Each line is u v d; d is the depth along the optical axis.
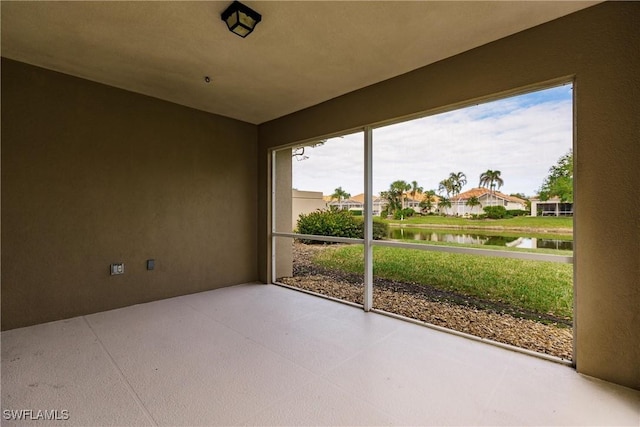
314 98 3.55
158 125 3.56
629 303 1.84
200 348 2.38
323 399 1.76
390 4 1.93
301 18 2.07
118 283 3.28
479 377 1.99
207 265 4.04
